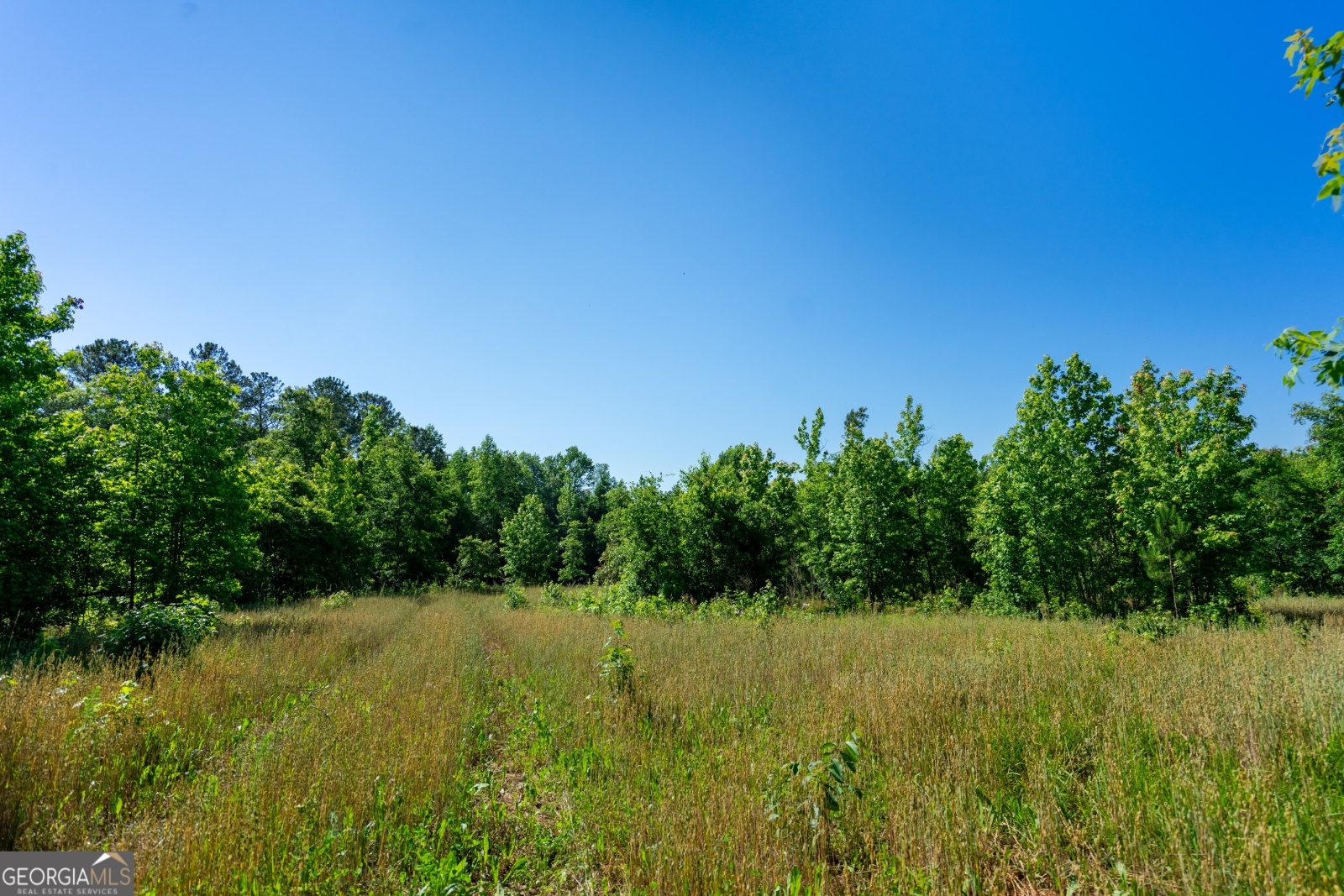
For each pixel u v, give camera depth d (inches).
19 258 481.7
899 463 1134.4
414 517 1477.6
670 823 160.2
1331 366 122.2
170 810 170.7
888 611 896.9
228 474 634.8
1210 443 711.1
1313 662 275.1
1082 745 207.0
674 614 709.9
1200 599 695.7
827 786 162.4
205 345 1823.3
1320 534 1045.2
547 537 1737.2
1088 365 877.8
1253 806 146.0
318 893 134.3
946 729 223.3
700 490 982.4
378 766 191.5
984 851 151.1
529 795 195.3
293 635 475.2
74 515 519.2
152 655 337.7
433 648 441.1
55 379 510.0
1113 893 129.9
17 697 222.5
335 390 2193.7
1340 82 131.9
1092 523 837.8
